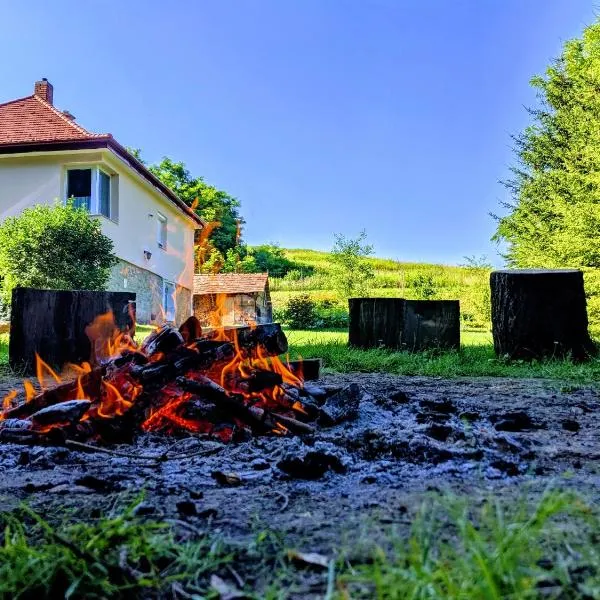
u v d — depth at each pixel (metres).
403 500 1.61
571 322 6.17
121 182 14.91
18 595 1.07
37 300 5.45
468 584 0.99
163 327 2.87
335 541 1.31
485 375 5.25
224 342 2.83
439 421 2.74
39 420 2.39
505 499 1.60
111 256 12.16
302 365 3.74
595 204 13.21
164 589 1.11
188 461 2.14
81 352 5.57
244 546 1.28
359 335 7.41
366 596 1.04
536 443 2.36
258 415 2.59
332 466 1.95
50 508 1.57
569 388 4.19
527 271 6.52
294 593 1.08
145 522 1.44
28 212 11.91
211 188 33.03
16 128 14.53
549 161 18.25
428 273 25.80
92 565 1.12
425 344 7.23
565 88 17.97
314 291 32.34
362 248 22.25
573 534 1.29
